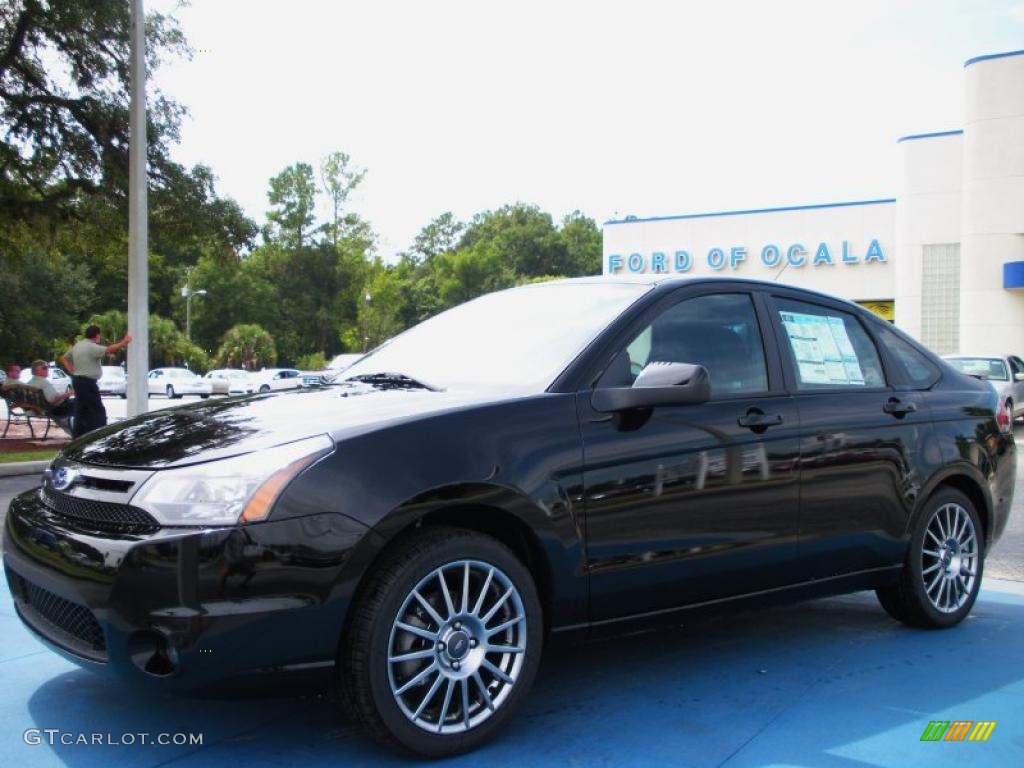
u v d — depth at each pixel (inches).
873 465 167.9
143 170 550.9
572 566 129.3
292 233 3339.1
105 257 807.1
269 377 1840.6
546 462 127.2
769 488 151.3
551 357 141.8
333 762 118.9
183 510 109.2
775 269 1491.1
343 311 3351.4
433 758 119.2
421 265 5206.7
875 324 184.5
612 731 130.3
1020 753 125.3
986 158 1085.1
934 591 182.9
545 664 160.1
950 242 1226.6
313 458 112.7
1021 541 281.7
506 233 4997.5
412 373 153.9
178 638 105.0
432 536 118.6
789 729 132.0
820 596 165.2
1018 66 1064.8
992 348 1086.4
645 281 159.6
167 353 2524.6
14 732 128.6
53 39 633.6
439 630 118.0
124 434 132.9
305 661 109.8
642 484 135.9
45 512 124.0
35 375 601.9
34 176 700.0
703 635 179.2
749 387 155.4
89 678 149.8
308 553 108.8
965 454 187.0
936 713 139.1
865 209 1425.9
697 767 119.2
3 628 175.9
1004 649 171.9
